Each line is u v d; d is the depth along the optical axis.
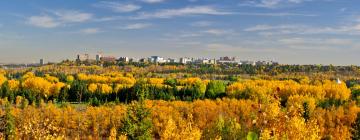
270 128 17.19
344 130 73.94
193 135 21.98
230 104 122.00
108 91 196.00
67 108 137.38
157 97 175.12
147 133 64.06
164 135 22.44
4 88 191.75
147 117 65.50
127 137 63.06
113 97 190.25
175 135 22.22
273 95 17.98
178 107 124.12
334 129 75.44
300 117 19.06
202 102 132.75
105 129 110.50
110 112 118.75
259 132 17.17
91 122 114.12
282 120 17.92
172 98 173.12
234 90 172.12
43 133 23.39
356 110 100.19
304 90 156.38
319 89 154.62
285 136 16.98
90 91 196.88
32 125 23.92
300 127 18.02
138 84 195.38
